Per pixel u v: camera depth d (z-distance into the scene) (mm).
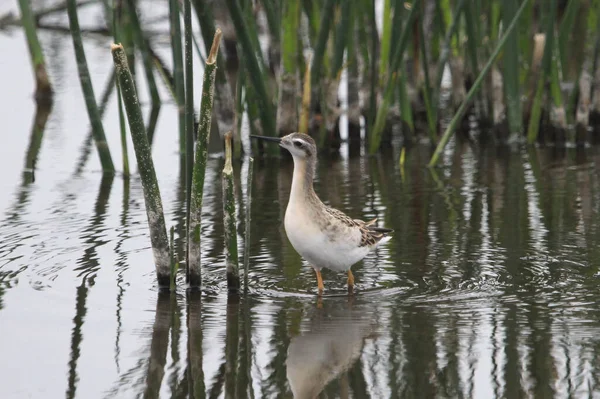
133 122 11180
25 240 14039
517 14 17188
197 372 9695
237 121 19062
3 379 9562
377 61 20078
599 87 20469
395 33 18531
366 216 15219
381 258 13102
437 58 21297
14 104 23016
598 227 14273
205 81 10844
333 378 9477
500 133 20422
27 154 19438
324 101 19750
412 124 20594
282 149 19641
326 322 10859
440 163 18859
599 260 12742
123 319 11039
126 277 12438
